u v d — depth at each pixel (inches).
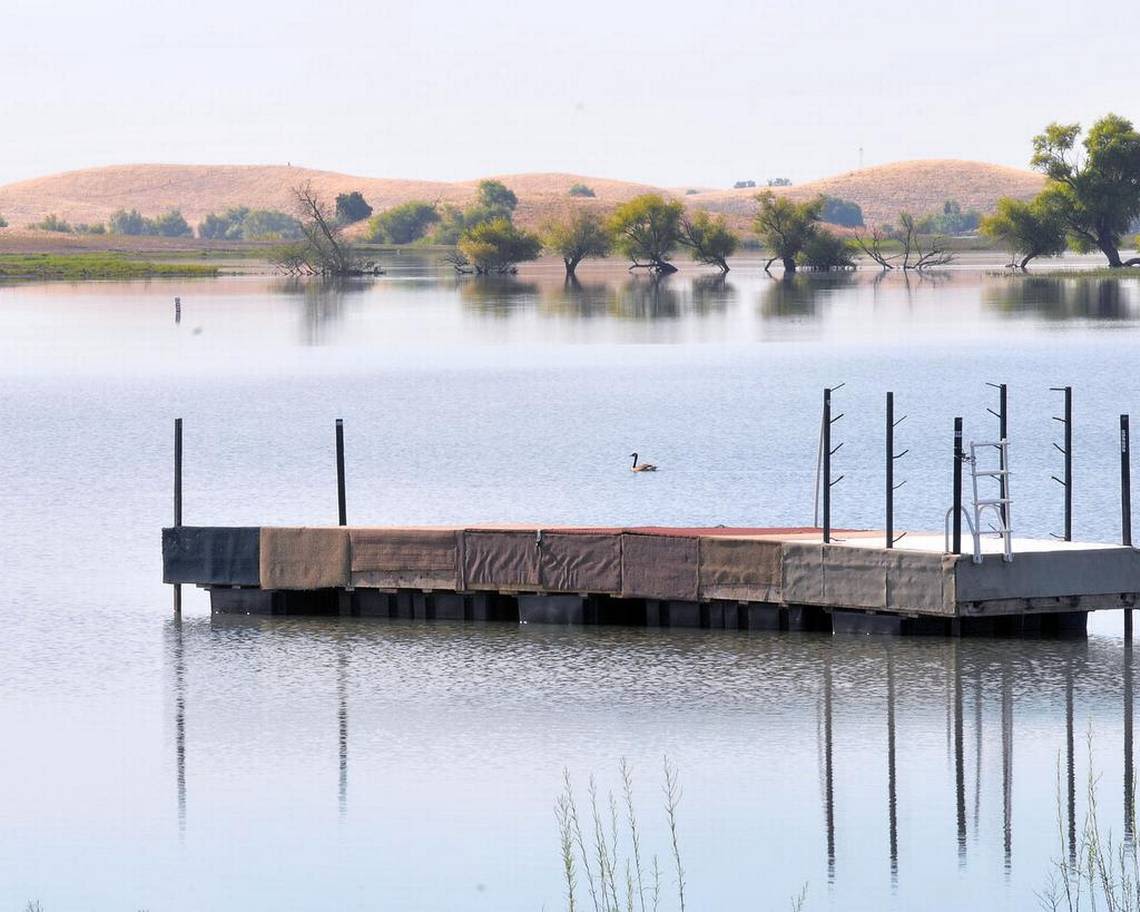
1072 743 2679.6
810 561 3248.0
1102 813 2393.0
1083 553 3139.8
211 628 3543.3
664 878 2222.0
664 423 7691.9
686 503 5344.5
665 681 3041.3
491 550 3481.8
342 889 2207.2
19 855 2326.5
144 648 3385.8
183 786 2578.7
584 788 2529.5
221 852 2332.7
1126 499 3321.9
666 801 2469.2
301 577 3595.0
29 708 2984.7
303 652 3321.9
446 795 2516.0
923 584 3122.5
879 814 2411.4
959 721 2790.4
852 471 6023.6
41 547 4547.2
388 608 3590.1
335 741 2770.7
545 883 2218.3
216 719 2906.0
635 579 3395.7
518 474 6072.8
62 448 6865.2
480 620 3526.1
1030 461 6176.2
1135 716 2797.7
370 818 2437.3
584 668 3139.8
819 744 2699.3
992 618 3250.5
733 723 2807.6
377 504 5364.2
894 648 3191.4
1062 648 3191.4
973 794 2480.3
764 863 2258.9
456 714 2896.2
